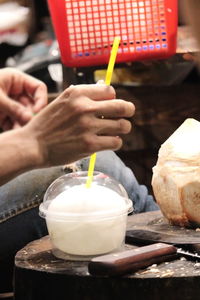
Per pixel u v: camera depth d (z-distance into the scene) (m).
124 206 1.25
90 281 1.10
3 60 3.43
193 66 2.25
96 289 1.10
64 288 1.12
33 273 1.16
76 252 1.22
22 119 1.83
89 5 1.75
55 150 1.24
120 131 1.23
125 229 1.28
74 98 1.20
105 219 1.21
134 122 2.27
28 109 1.85
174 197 1.38
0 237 1.61
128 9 1.76
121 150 2.28
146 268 1.14
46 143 1.25
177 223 1.39
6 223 1.61
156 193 1.43
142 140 2.28
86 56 1.78
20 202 1.61
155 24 1.77
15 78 1.87
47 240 1.37
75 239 1.21
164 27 1.77
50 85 2.97
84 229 1.21
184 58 1.84
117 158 1.74
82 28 1.76
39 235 1.63
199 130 1.42
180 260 1.18
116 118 1.22
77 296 1.11
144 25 1.77
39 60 3.01
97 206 1.22
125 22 1.77
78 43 1.77
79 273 1.12
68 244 1.22
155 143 2.28
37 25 3.98
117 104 1.20
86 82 1.88
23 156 1.25
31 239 1.63
